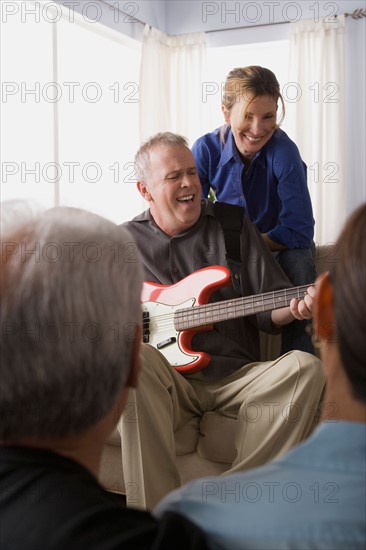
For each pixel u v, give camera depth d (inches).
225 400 81.4
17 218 22.0
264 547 17.5
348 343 16.2
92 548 17.6
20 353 20.1
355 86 218.7
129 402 71.6
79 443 21.5
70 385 20.3
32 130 185.3
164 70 226.5
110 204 221.8
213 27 224.7
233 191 116.4
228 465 78.8
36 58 183.8
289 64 217.2
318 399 76.0
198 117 226.4
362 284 16.0
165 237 92.3
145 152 92.9
